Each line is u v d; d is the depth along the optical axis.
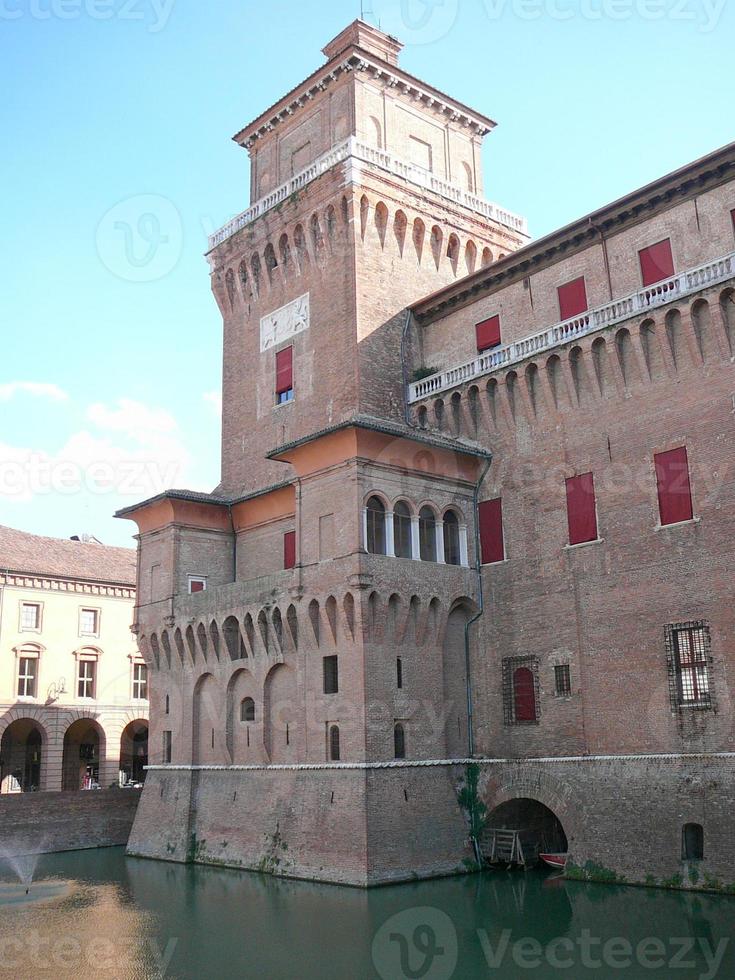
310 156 57.44
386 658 41.41
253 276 57.25
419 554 43.62
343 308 50.50
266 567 52.28
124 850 54.16
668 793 36.34
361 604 40.62
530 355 43.84
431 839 40.81
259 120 60.34
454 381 47.62
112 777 76.69
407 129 57.09
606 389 41.69
